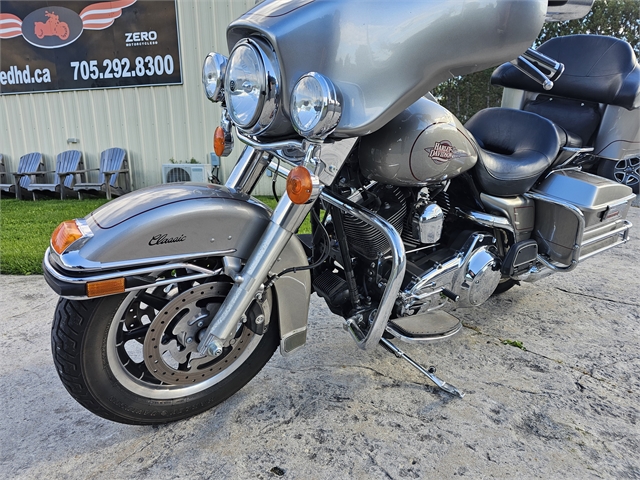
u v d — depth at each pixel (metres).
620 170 3.00
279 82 1.31
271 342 1.85
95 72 6.64
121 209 1.43
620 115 2.72
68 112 6.88
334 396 1.91
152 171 6.89
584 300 2.94
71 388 1.48
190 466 1.53
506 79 2.97
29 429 1.70
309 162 1.35
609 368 2.18
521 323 2.62
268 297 1.69
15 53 6.71
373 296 1.89
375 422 1.76
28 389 1.94
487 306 2.84
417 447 1.64
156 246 1.41
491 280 2.10
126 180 6.95
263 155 1.70
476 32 1.32
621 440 1.71
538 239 2.38
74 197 7.08
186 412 1.72
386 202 1.84
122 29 6.39
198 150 6.70
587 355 2.29
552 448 1.66
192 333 1.59
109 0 6.32
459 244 2.05
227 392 1.80
